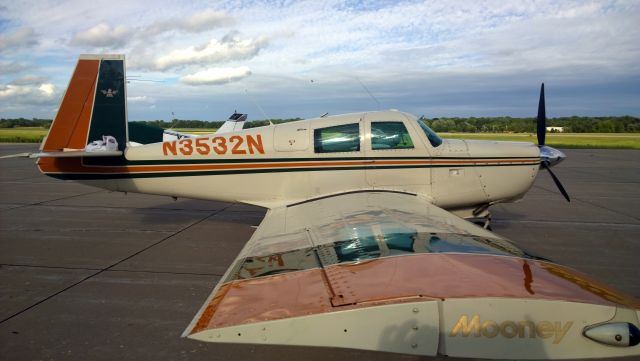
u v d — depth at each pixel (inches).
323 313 79.3
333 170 218.8
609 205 390.9
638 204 396.5
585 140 1893.5
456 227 137.3
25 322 145.7
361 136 218.4
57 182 557.3
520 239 262.4
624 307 78.8
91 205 387.5
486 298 79.1
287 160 221.1
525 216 337.7
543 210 365.4
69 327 142.1
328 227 148.9
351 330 78.7
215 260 219.9
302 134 221.1
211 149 228.4
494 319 78.2
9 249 238.1
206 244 251.8
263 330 78.5
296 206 207.6
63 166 234.4
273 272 106.0
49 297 168.2
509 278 89.3
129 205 388.8
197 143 230.8
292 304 84.8
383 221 146.5
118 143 235.3
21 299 165.9
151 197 438.3
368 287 88.2
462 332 78.2
